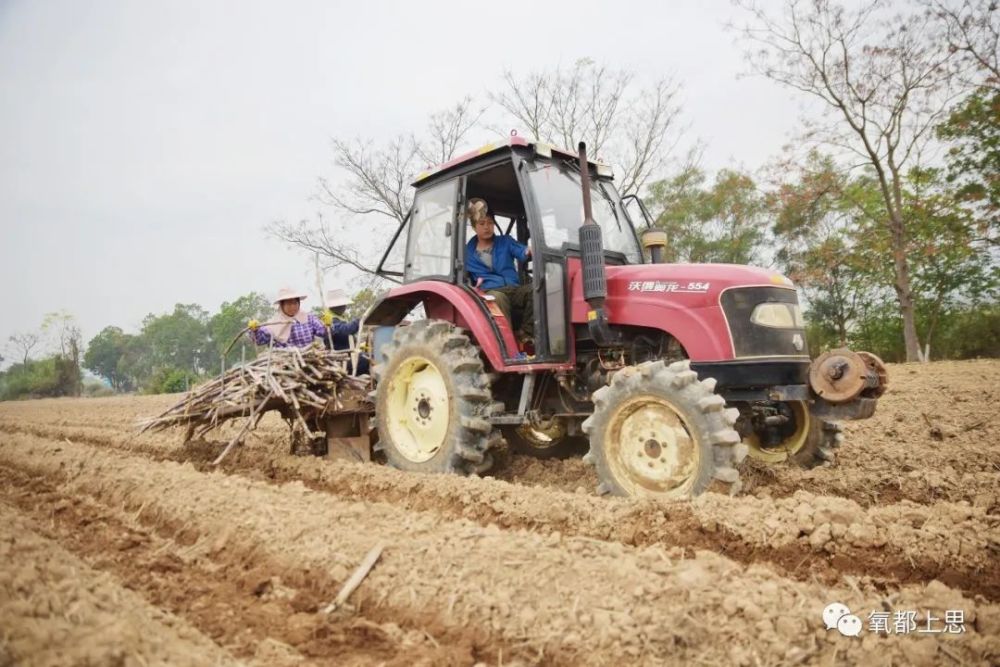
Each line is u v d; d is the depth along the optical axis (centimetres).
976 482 464
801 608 256
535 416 493
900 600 266
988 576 303
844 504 354
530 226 499
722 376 431
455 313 575
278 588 311
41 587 232
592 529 372
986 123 1908
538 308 496
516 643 254
